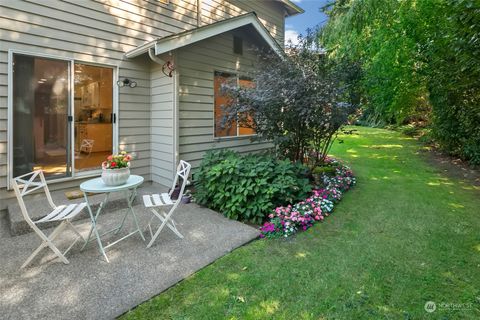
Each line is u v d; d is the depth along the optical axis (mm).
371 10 8406
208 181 4051
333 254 2719
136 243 2936
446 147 7629
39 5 3873
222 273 2404
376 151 8594
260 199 3623
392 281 2285
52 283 2234
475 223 3441
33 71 3889
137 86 5008
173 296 2107
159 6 5285
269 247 2883
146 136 5195
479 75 4812
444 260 2600
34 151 3953
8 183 3719
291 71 4684
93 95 4715
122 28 4762
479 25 3621
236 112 4719
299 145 5207
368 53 9227
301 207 3611
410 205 4098
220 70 5508
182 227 3359
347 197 4500
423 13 7375
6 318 1852
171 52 4617
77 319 1852
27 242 2965
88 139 5301
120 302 2020
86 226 3398
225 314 1923
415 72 8539
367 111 13703
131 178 3174
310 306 1998
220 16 6590
